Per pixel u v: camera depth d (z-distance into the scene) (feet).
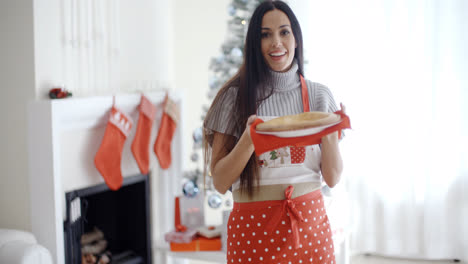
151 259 11.28
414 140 12.71
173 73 12.62
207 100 14.15
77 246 9.35
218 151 5.06
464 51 12.33
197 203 9.89
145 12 11.28
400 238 13.06
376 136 12.96
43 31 8.88
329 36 13.12
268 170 4.96
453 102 12.44
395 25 12.62
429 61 12.48
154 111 10.53
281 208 4.91
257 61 5.04
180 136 11.52
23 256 7.88
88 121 9.42
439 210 12.68
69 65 9.43
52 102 8.35
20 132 9.04
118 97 9.78
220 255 8.98
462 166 12.53
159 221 11.53
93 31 9.91
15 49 8.92
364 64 12.91
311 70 13.28
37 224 8.74
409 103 12.67
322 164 5.10
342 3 12.97
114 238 11.14
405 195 12.89
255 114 5.00
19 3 8.79
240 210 5.06
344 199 9.78
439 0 12.29
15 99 9.03
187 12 13.48
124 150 10.44
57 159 8.55
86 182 9.60
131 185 11.10
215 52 14.02
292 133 4.43
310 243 4.96
